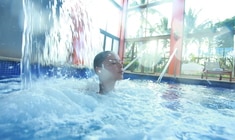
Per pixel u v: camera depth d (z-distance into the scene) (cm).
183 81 489
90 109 101
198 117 107
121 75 138
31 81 225
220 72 607
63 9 430
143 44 984
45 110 79
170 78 518
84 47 521
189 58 898
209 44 860
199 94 262
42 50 336
